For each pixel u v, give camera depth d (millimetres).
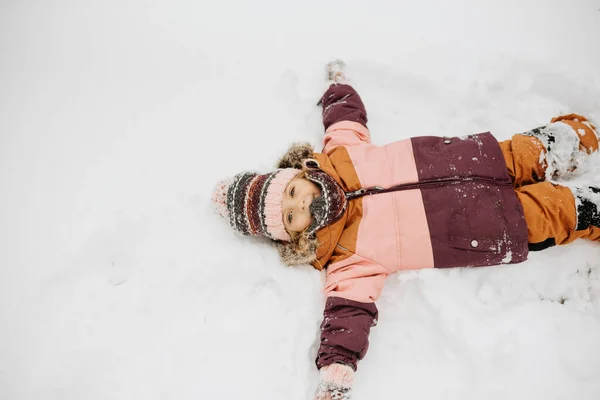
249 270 1677
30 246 1644
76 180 1794
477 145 1723
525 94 2053
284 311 1615
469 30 2229
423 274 1675
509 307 1653
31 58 2061
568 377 1494
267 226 1636
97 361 1487
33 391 1432
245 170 1856
